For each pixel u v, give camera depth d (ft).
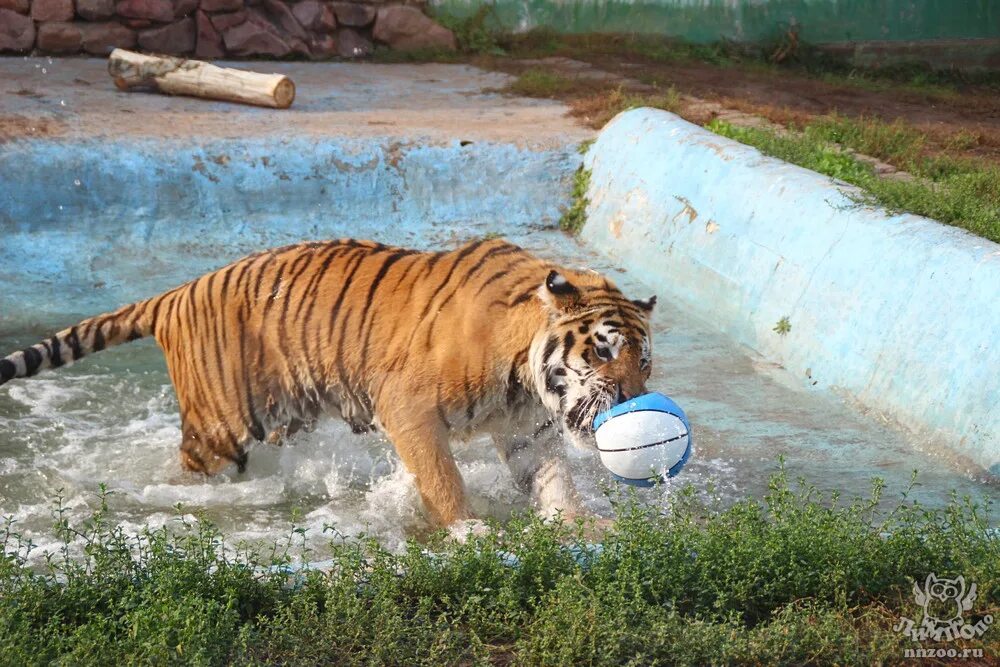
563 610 18.72
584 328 23.48
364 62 73.26
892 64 84.12
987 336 29.73
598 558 20.65
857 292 34.50
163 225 46.78
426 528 25.71
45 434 30.68
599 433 22.94
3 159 45.57
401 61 74.13
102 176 46.60
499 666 18.35
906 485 28.35
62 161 46.26
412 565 20.21
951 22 84.12
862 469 29.30
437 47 76.33
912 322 32.17
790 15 83.46
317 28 72.84
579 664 18.11
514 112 58.44
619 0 81.35
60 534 21.95
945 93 75.87
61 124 49.42
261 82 55.47
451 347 24.26
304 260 26.58
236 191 48.14
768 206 39.70
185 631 17.46
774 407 33.47
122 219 46.34
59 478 28.07
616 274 45.27
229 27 70.38
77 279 43.32
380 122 54.34
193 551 20.52
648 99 59.06
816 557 20.68
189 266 45.11
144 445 30.30
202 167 47.98
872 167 47.34
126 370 35.78
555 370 23.61
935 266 32.19
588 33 81.35
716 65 79.66
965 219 35.99
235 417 27.02
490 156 51.47
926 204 36.94
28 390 33.76
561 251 48.03
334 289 25.90
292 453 28.71
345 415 26.53
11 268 43.29
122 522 25.76
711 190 42.75
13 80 58.44
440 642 18.21
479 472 28.99
